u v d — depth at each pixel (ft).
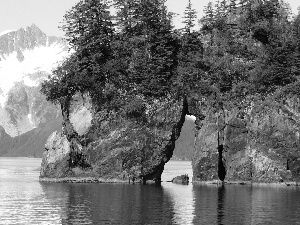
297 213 212.43
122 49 365.20
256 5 396.78
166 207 225.15
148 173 341.82
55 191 284.61
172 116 345.72
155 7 379.96
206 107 348.79
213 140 342.03
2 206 226.17
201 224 188.75
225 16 393.91
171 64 362.33
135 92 349.61
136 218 197.77
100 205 229.04
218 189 302.04
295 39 373.61
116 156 337.93
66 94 352.90
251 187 316.19
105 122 342.85
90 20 365.81
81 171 343.46
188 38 375.66
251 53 371.97
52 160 348.79
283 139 335.26
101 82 353.10
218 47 374.22
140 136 339.16
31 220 193.88
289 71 353.92
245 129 341.00
